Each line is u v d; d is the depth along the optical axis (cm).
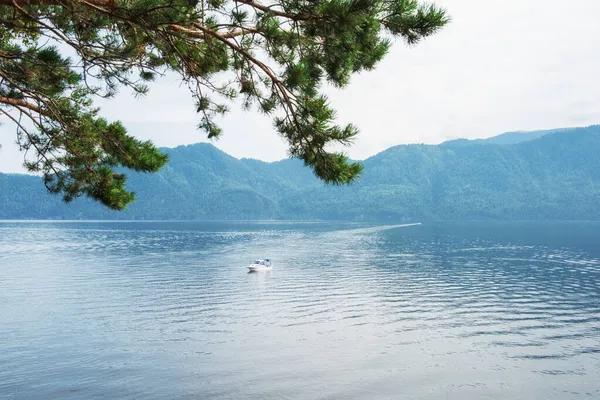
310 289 7606
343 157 760
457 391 3578
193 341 4772
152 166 1077
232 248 15550
